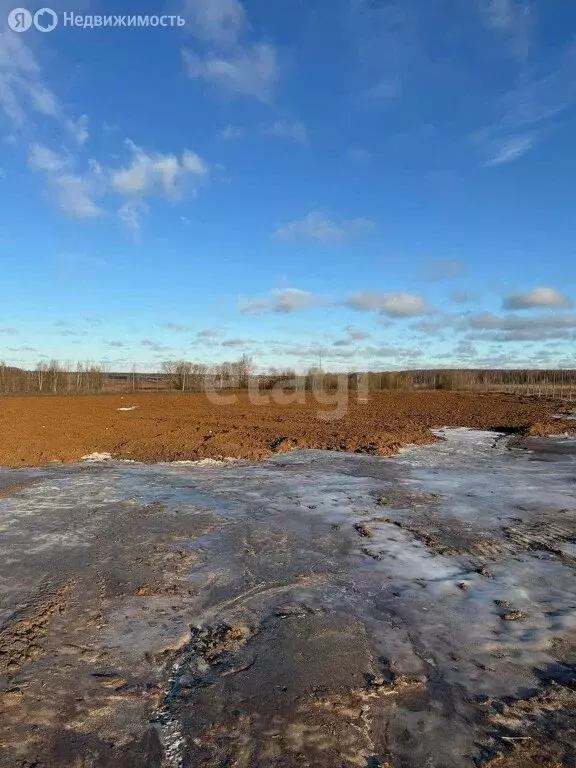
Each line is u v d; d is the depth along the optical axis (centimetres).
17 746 278
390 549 595
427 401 3338
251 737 286
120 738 285
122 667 353
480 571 529
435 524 693
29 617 423
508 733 289
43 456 1205
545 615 432
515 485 931
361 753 274
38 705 311
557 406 2797
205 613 436
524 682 337
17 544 604
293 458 1230
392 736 287
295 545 609
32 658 362
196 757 271
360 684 334
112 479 978
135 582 499
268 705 313
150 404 2939
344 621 421
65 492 868
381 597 467
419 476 1014
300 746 279
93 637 393
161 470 1076
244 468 1102
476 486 923
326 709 309
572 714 306
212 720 300
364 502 809
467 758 271
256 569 535
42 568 531
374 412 2473
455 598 465
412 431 1705
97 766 265
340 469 1089
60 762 267
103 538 629
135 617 427
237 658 365
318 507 779
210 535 646
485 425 1912
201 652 373
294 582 502
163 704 314
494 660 362
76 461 1177
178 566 541
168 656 368
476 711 308
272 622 420
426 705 313
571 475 1023
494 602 457
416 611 439
